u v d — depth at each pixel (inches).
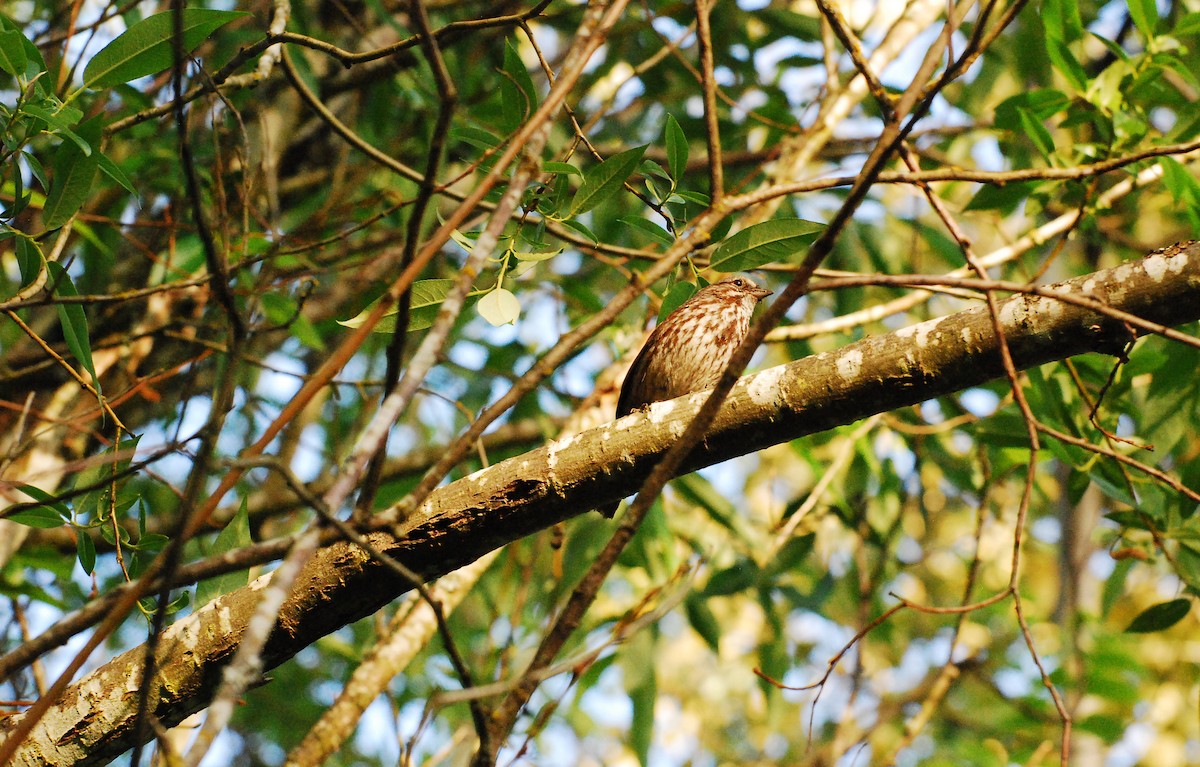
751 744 794.8
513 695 182.4
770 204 430.0
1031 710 574.2
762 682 501.0
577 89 533.0
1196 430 384.2
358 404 554.3
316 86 457.4
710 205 258.5
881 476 508.1
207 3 458.9
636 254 371.9
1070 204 384.5
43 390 423.8
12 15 463.5
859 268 506.6
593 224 514.0
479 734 177.9
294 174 535.5
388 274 488.7
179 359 447.5
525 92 259.8
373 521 177.0
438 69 187.8
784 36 552.4
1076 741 543.5
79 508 268.5
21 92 267.1
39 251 278.7
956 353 231.3
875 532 515.8
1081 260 529.3
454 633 499.8
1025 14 514.3
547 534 478.9
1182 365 348.8
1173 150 258.4
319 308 498.9
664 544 477.1
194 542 448.5
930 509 685.9
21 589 386.9
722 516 483.2
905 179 254.8
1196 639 705.6
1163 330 195.0
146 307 440.5
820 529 538.6
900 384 233.5
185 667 243.4
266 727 569.9
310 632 246.1
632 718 490.3
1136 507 335.6
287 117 494.6
